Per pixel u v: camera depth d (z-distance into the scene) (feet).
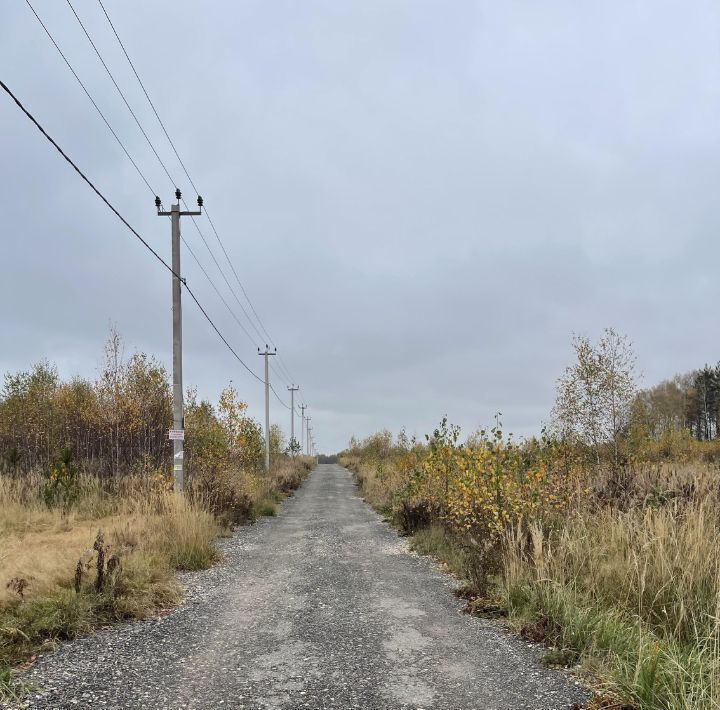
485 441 31.48
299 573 30.09
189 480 51.93
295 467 143.33
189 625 20.56
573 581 21.24
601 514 28.60
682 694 12.71
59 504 46.03
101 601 21.16
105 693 14.38
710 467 51.78
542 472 30.81
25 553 26.81
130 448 70.95
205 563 31.55
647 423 58.29
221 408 60.39
